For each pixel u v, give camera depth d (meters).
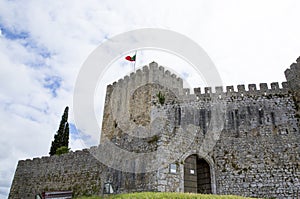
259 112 25.89
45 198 21.88
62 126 46.12
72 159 32.09
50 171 33.72
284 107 25.50
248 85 27.55
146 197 16.08
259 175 23.06
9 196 35.97
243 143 24.84
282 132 24.39
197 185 23.89
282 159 23.22
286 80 27.19
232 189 23.05
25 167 37.19
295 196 21.56
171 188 20.25
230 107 26.81
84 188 28.25
